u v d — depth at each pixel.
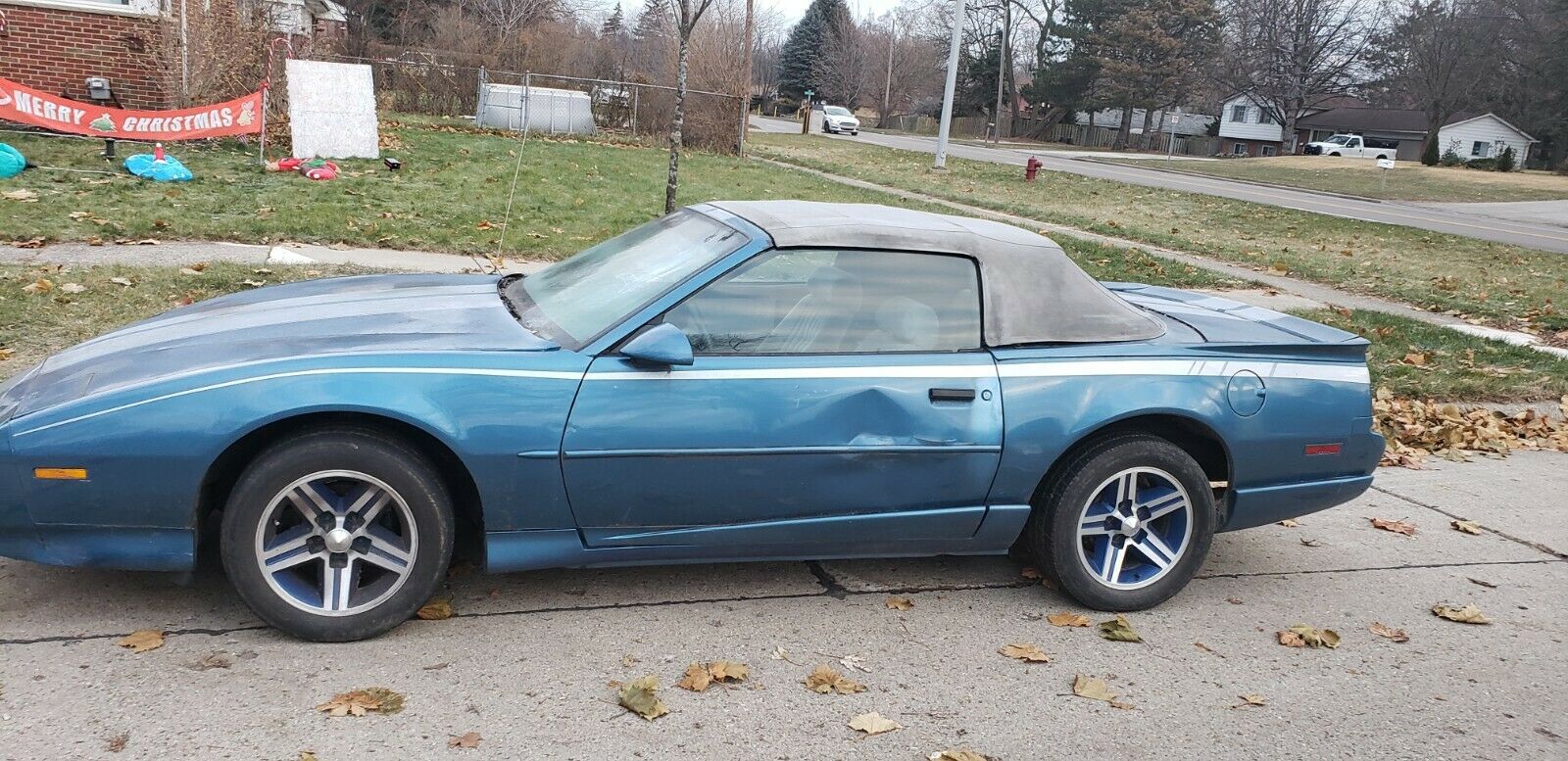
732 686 3.41
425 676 3.34
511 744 3.01
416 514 3.46
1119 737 3.28
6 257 7.90
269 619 3.42
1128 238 15.62
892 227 4.04
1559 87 62.94
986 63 84.88
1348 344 4.33
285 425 3.40
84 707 3.03
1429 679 3.79
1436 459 6.68
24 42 13.85
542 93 26.08
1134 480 4.06
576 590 4.03
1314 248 16.94
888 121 85.75
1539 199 33.69
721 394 3.63
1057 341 4.04
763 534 3.83
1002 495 3.95
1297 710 3.52
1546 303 12.49
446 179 14.38
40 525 3.28
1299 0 67.75
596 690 3.33
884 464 3.80
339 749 2.92
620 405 3.55
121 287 7.28
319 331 3.71
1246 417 4.10
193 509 3.33
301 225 9.86
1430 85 65.06
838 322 3.84
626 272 4.10
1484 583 4.73
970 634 3.90
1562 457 6.88
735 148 26.91
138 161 11.83
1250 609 4.31
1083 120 90.19
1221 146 79.19
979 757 3.10
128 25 14.33
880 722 3.24
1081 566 4.07
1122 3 72.12
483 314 3.99
